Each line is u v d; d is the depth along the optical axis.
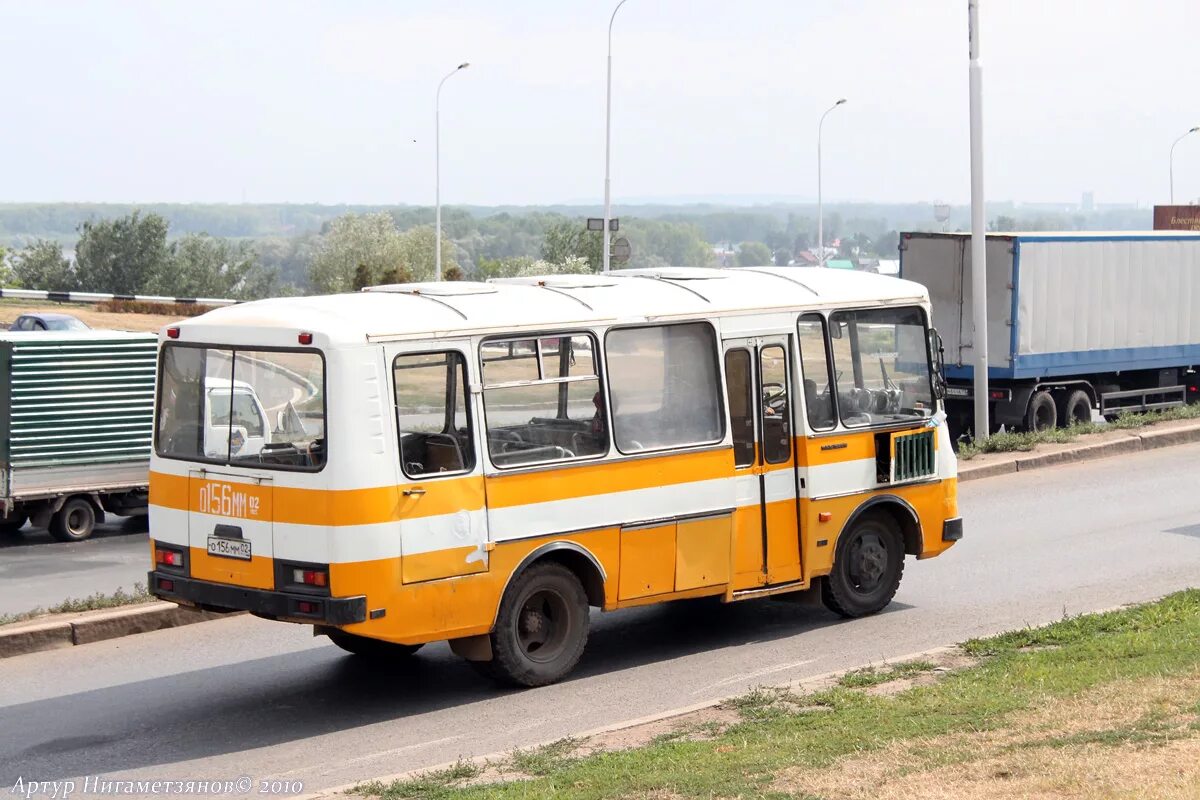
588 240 87.25
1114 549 15.97
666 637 12.70
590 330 11.29
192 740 9.88
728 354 12.20
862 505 13.03
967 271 25.62
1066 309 26.14
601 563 11.32
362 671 11.74
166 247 121.56
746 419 12.31
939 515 13.77
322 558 9.93
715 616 13.48
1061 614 12.85
